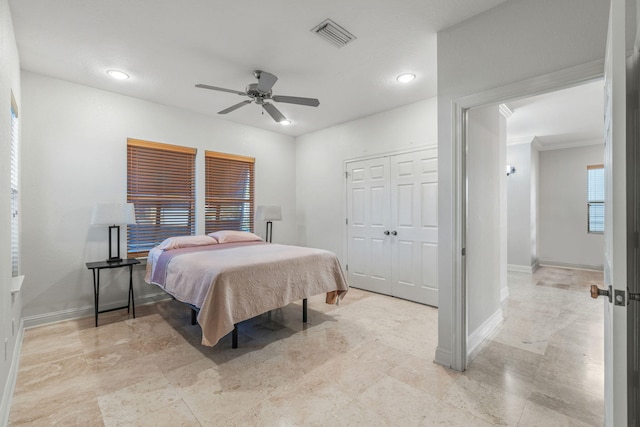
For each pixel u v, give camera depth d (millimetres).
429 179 3818
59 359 2420
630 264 1164
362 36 2465
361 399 1914
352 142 4715
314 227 5344
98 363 2361
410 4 2076
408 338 2834
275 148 5359
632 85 1286
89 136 3434
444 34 2336
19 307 2756
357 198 4680
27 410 1805
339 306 3801
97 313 3125
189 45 2605
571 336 2871
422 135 3877
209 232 4523
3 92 1801
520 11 1953
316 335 2906
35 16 2199
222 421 1716
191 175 4320
